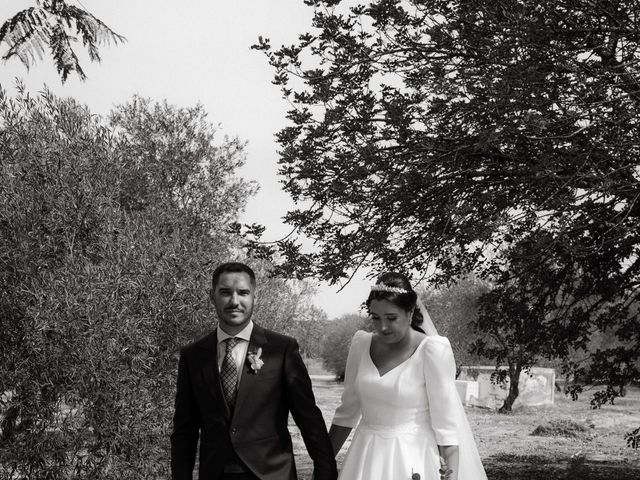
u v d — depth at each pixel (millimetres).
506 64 7609
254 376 4328
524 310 9609
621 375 9664
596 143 7547
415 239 8594
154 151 16375
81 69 8953
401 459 4297
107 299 8953
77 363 8836
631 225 7910
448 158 8125
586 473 12086
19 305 8945
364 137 8234
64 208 9250
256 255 8430
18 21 8688
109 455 9031
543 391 29250
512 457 14594
